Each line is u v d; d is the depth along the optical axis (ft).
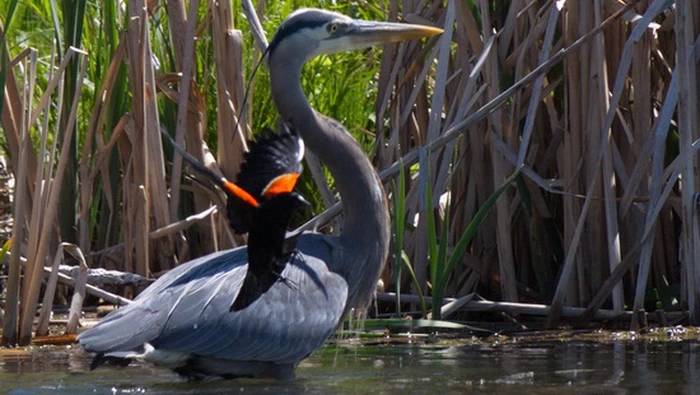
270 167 24.72
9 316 34.58
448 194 36.91
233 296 27.58
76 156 41.47
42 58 48.24
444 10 40.57
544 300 39.17
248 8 39.55
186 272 28.78
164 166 40.27
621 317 36.45
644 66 37.50
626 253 38.40
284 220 23.07
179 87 39.99
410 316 38.01
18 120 39.09
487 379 27.04
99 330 26.17
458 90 39.27
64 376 28.58
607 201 36.63
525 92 39.29
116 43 40.98
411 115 41.27
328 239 30.78
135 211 38.81
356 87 46.50
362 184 30.99
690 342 32.86
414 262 39.34
